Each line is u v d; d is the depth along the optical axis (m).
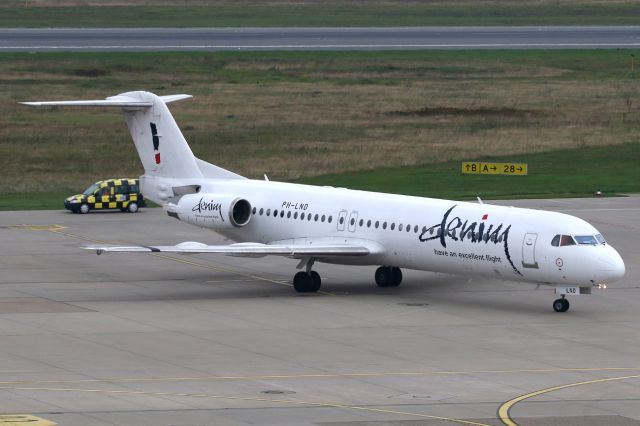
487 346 121.69
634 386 105.19
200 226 165.25
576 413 95.62
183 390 101.69
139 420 91.25
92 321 132.38
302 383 105.00
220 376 107.31
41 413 92.88
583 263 133.88
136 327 129.25
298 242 157.25
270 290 154.75
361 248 150.12
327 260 153.62
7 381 104.12
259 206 162.50
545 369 111.62
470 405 97.88
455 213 145.38
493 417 94.06
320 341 123.31
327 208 156.38
